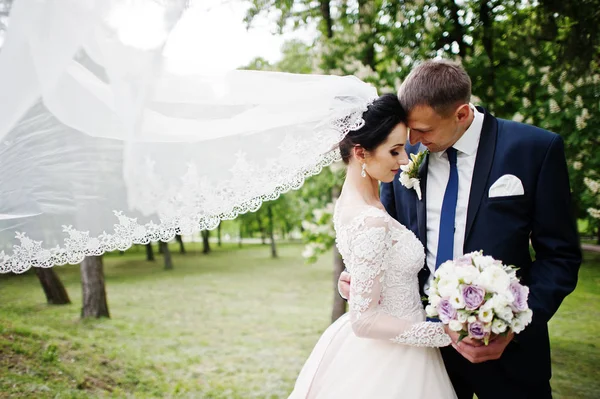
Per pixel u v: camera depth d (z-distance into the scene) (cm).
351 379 192
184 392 455
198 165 169
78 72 155
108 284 1315
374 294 182
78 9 147
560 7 426
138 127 158
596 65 436
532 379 200
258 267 1744
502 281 162
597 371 477
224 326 769
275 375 513
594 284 861
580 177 409
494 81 467
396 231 195
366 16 502
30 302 938
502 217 195
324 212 611
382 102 189
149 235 166
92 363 504
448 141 201
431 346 186
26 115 155
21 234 160
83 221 162
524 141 196
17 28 145
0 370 446
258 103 174
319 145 181
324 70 503
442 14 473
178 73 165
